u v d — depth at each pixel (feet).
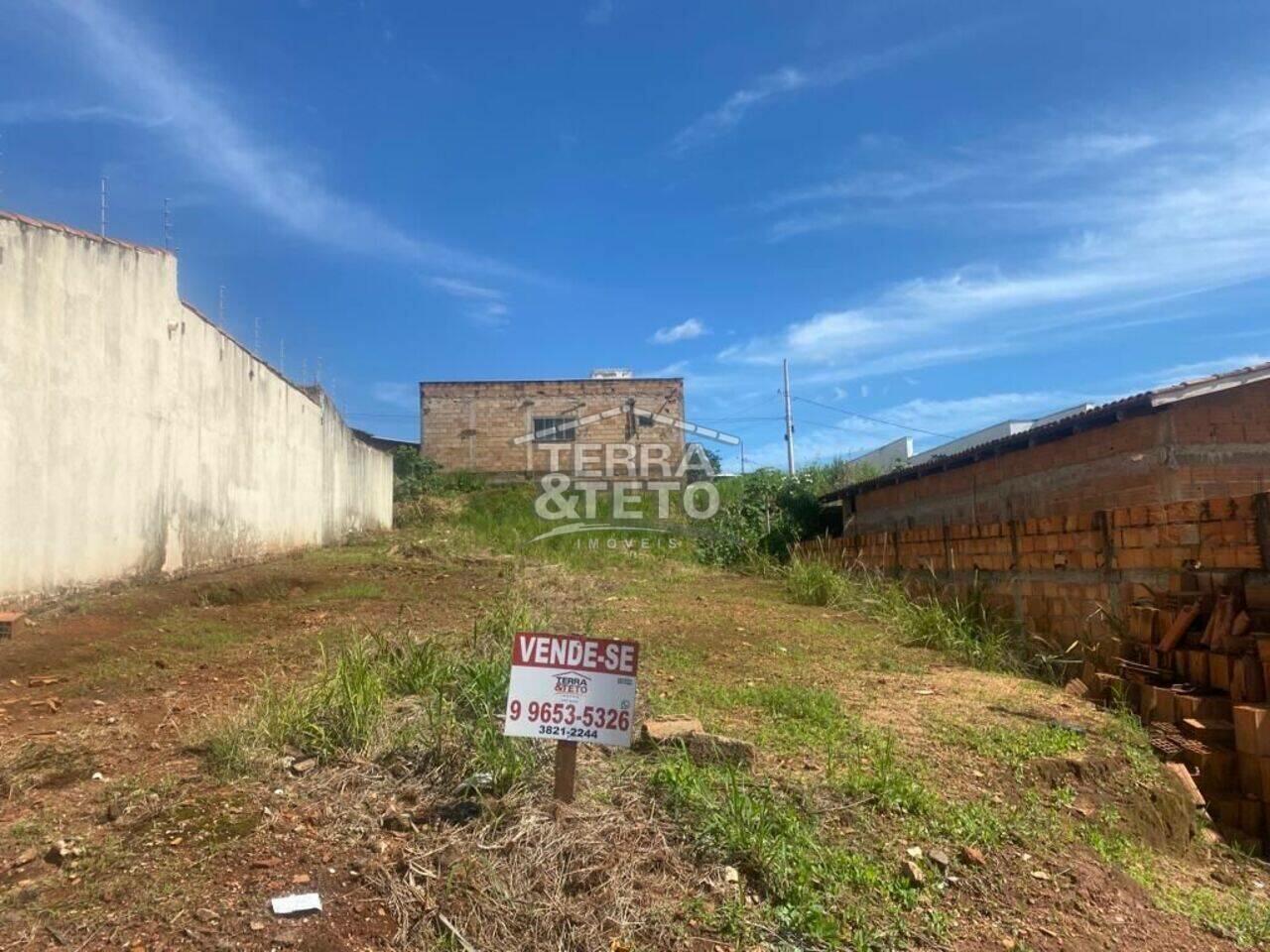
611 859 10.13
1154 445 22.22
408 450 81.46
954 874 11.09
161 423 30.30
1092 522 21.95
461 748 12.37
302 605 28.66
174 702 16.46
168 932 8.53
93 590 26.05
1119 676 19.30
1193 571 18.29
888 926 9.87
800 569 35.35
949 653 23.49
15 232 22.79
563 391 82.99
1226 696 16.52
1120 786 14.47
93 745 13.76
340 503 55.72
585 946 8.92
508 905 9.29
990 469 31.73
